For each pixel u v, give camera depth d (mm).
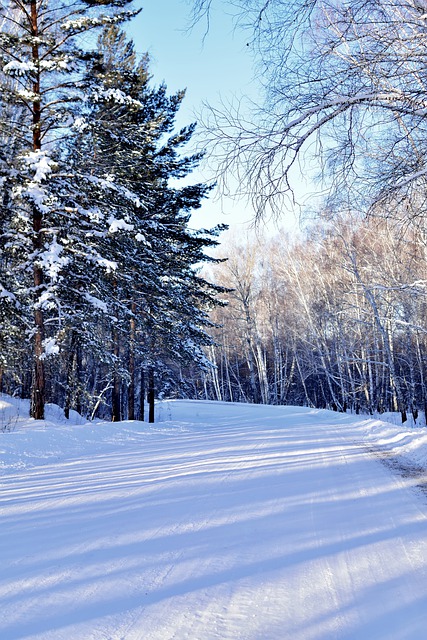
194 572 3424
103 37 18422
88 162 15180
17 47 13656
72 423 17875
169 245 21609
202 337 25734
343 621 2688
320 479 7090
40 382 14781
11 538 4301
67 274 15844
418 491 6277
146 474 7688
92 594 3068
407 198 5953
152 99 21594
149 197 20203
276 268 43531
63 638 2514
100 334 18266
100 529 4535
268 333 51969
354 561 3646
